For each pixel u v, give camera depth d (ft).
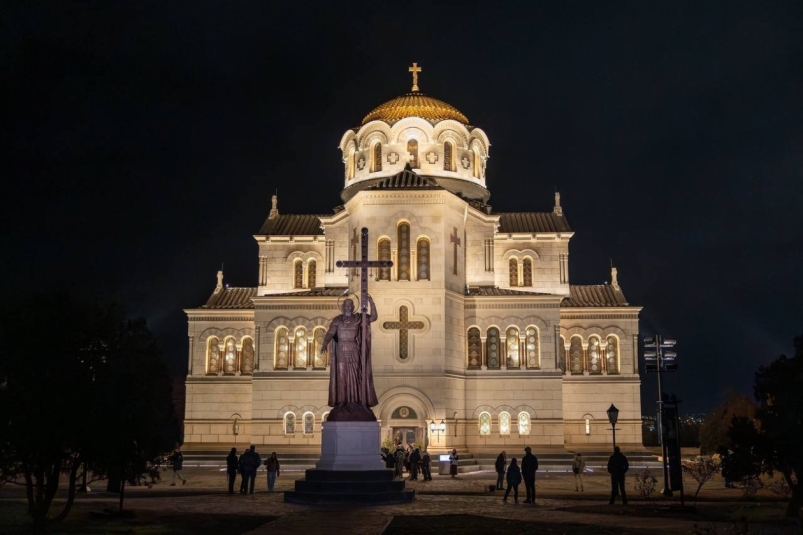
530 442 207.62
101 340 93.15
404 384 197.77
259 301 219.20
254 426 214.28
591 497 130.72
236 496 129.49
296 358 217.77
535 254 242.78
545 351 211.20
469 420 209.15
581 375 233.35
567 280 241.14
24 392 85.30
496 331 214.07
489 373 210.79
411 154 231.91
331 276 234.38
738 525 88.07
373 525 88.63
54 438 86.17
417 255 204.13
